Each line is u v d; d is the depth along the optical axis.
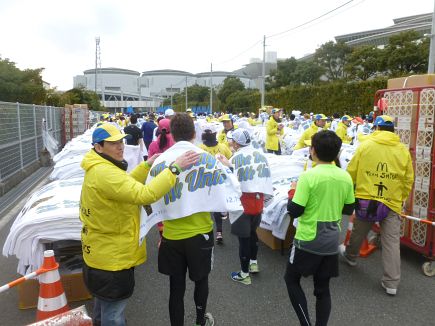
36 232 3.54
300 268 3.04
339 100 27.34
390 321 3.55
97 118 35.59
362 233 4.45
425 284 4.29
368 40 39.75
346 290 4.14
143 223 2.74
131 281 2.65
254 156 4.14
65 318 2.52
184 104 80.00
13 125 9.76
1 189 8.39
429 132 4.51
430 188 4.52
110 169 2.44
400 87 5.10
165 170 2.54
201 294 3.11
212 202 2.90
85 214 2.55
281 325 3.49
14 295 4.02
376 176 4.09
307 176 2.95
